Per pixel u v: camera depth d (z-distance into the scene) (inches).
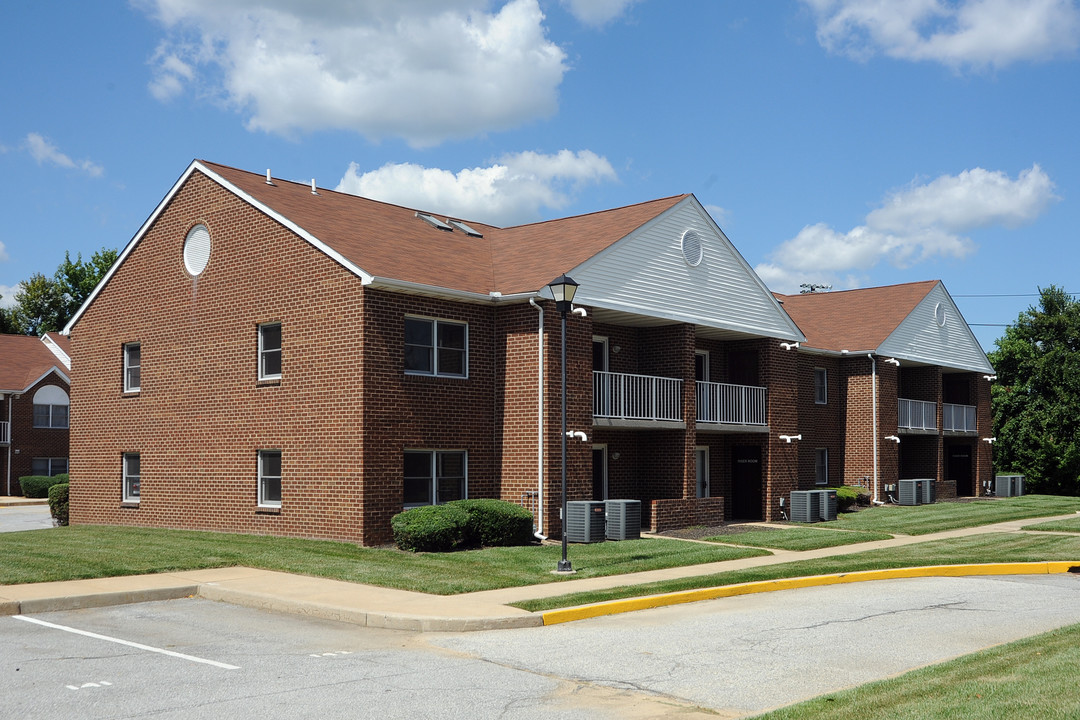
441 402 784.9
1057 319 1699.1
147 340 917.8
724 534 880.9
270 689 334.0
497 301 808.3
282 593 524.1
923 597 571.5
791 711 294.2
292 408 778.2
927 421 1429.6
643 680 357.4
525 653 404.5
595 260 847.1
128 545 699.4
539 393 794.8
